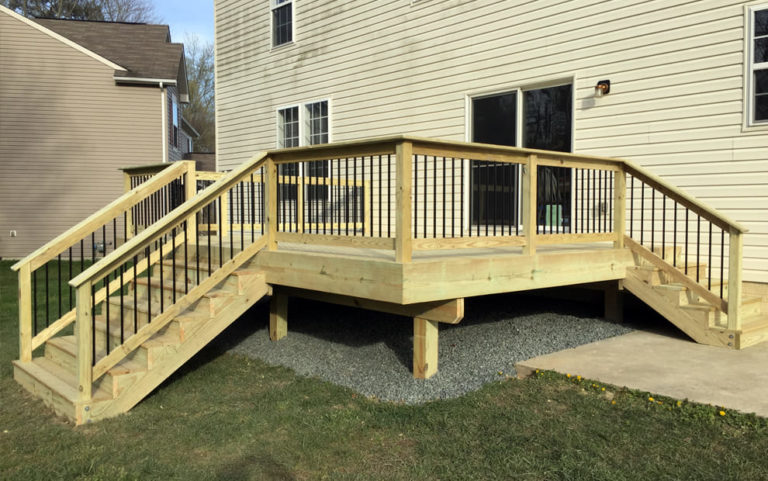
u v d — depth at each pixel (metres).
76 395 3.94
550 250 5.54
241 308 4.89
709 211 5.12
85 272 3.87
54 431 3.71
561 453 3.07
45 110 15.43
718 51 5.83
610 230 6.59
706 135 5.94
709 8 5.88
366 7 9.32
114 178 15.95
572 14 6.89
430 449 3.21
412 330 5.54
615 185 5.83
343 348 5.29
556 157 5.13
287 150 4.89
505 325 5.88
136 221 6.79
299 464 3.13
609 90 6.61
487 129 7.84
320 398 4.16
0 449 3.43
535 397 3.95
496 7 7.62
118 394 4.01
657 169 6.30
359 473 3.00
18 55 15.20
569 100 7.02
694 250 6.13
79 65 15.60
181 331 4.40
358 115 9.52
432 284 4.11
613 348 5.09
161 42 18.33
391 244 4.07
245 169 4.90
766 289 5.66
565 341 5.36
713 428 3.30
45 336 4.95
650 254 5.66
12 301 8.62
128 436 3.60
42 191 15.49
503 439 3.29
